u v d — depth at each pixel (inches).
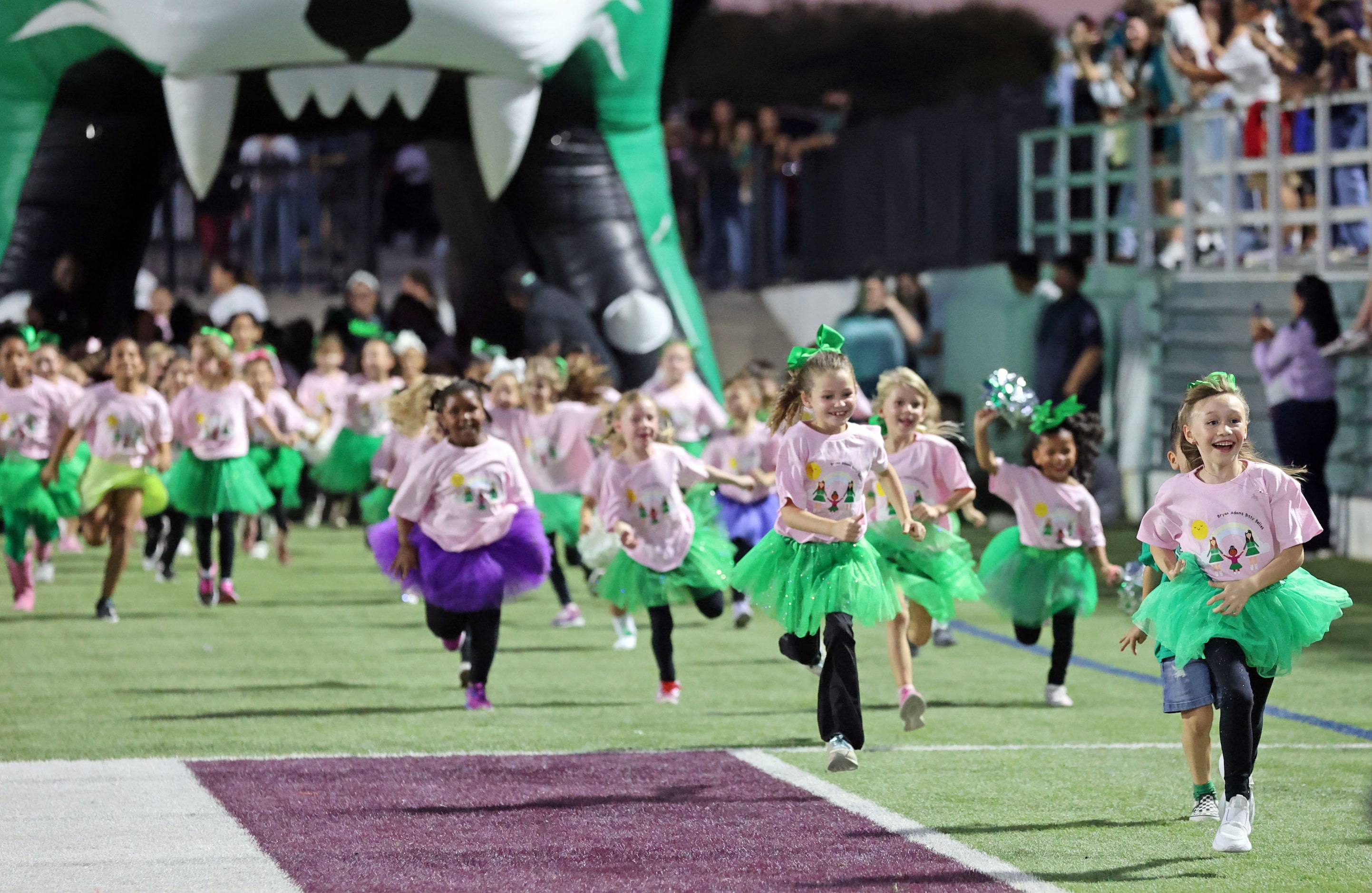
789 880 352.2
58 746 492.1
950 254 1489.9
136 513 764.6
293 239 1809.8
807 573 452.1
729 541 735.1
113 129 964.6
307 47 869.8
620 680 618.2
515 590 550.0
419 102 898.7
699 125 1833.2
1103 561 573.9
